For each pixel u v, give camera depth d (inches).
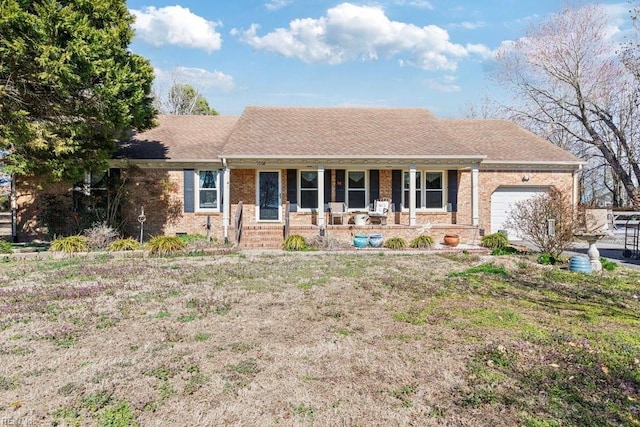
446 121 798.5
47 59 394.3
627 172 1086.4
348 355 175.2
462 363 166.9
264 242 577.3
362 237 542.6
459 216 670.5
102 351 177.5
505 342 189.8
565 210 428.5
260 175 639.8
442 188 668.1
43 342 186.9
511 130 773.9
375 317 228.7
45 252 452.4
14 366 161.5
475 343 189.3
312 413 129.9
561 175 679.1
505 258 419.8
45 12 395.5
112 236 528.7
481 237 596.7
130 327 208.8
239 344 186.1
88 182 591.8
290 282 318.7
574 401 136.8
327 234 569.0
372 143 620.4
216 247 507.2
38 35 395.9
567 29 1002.1
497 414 128.7
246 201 637.3
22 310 235.0
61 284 305.4
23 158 451.8
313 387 146.8
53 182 514.9
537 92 1068.5
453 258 447.8
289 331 204.8
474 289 297.7
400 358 172.2
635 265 434.0
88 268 370.9
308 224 645.3
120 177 592.4
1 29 383.2
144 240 605.0
